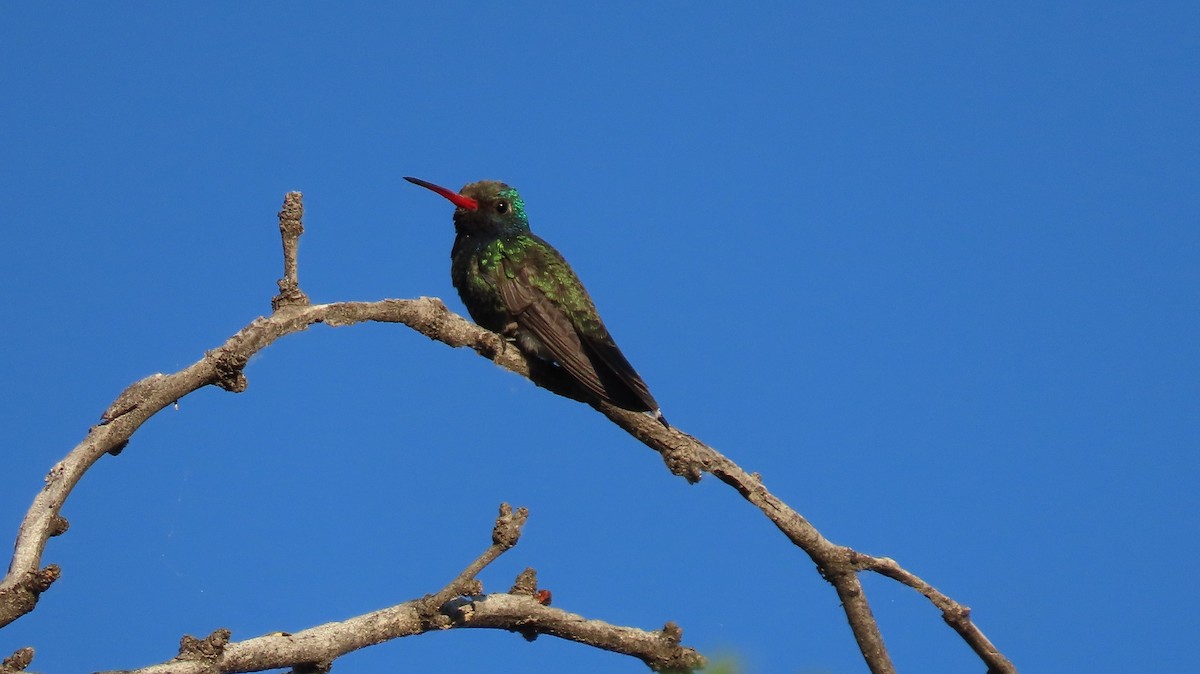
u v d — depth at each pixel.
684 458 10.72
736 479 10.46
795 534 10.23
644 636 9.55
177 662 7.47
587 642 9.46
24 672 6.81
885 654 10.26
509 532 8.77
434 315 10.28
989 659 9.98
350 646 8.34
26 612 6.71
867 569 10.20
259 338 8.30
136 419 7.68
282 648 8.01
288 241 8.77
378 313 9.73
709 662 7.30
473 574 8.73
